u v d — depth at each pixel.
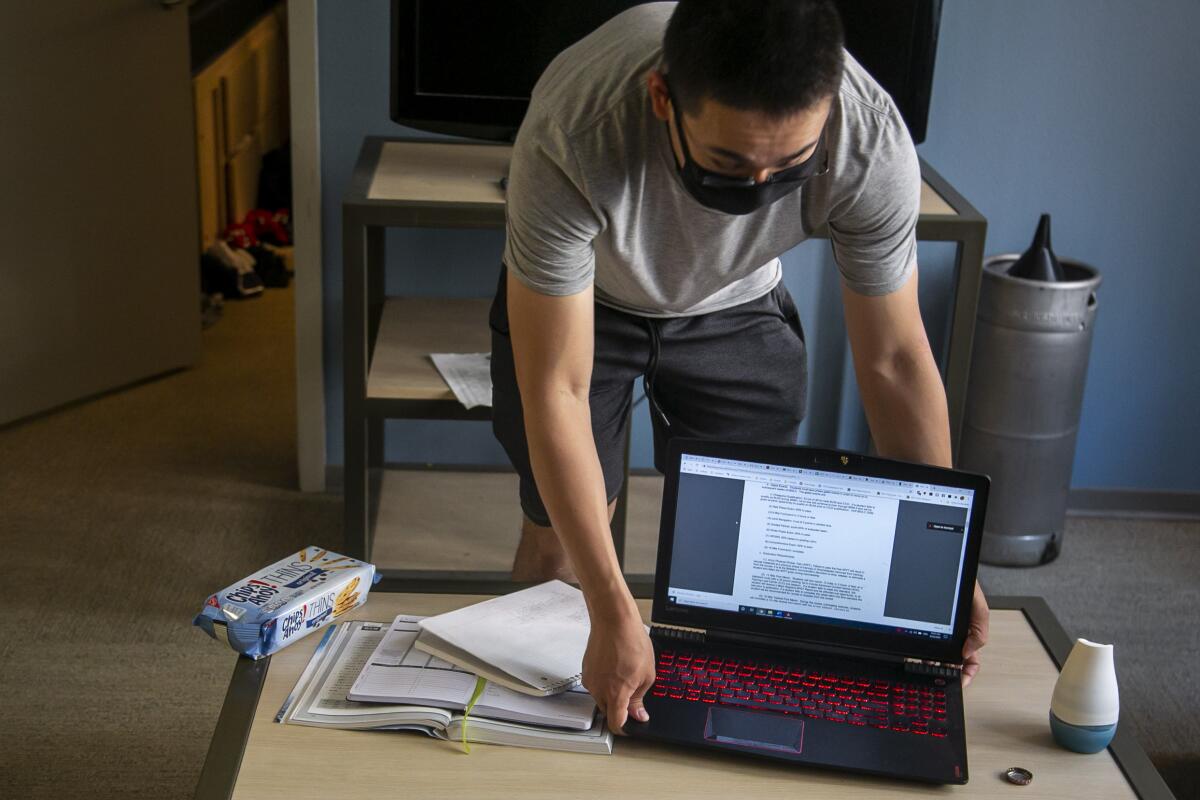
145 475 3.12
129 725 2.21
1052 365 2.73
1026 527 2.87
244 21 4.62
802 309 2.98
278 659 1.44
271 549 2.82
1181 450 3.13
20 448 3.21
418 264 2.93
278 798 1.23
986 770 1.31
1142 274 2.98
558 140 1.41
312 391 3.01
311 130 2.80
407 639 1.47
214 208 4.41
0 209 3.11
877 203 1.49
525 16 2.40
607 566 1.37
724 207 1.32
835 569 1.42
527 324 1.46
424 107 2.46
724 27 1.18
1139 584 2.85
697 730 1.32
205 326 4.02
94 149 3.28
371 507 2.92
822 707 1.36
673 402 2.09
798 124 1.21
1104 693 1.33
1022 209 2.93
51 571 2.68
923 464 1.42
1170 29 2.78
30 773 2.08
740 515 1.43
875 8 2.40
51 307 3.29
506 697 1.35
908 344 1.58
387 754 1.30
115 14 3.23
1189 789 2.16
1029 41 2.78
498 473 3.11
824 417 3.09
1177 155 2.88
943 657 1.41
